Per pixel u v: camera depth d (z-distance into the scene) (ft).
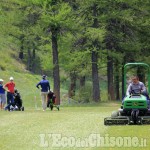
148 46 310.86
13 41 393.91
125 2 292.61
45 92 197.67
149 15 308.60
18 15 284.00
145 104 119.96
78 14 286.05
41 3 266.57
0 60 438.81
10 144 92.48
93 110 198.18
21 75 397.80
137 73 315.37
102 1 281.54
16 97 200.44
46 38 279.08
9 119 144.15
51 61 289.94
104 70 368.07
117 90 333.62
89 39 285.64
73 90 330.54
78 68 303.68
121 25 300.20
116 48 300.81
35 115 158.71
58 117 148.15
